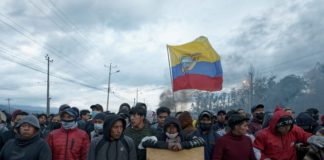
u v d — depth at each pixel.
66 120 5.88
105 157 4.46
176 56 8.55
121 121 4.54
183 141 4.84
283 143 4.90
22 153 4.71
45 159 4.76
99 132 6.74
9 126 6.89
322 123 7.00
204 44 8.65
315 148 4.30
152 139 4.81
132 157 4.64
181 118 5.30
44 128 8.48
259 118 7.16
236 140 4.86
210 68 8.55
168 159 4.65
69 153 5.76
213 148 5.36
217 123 7.39
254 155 4.91
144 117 5.65
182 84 8.43
